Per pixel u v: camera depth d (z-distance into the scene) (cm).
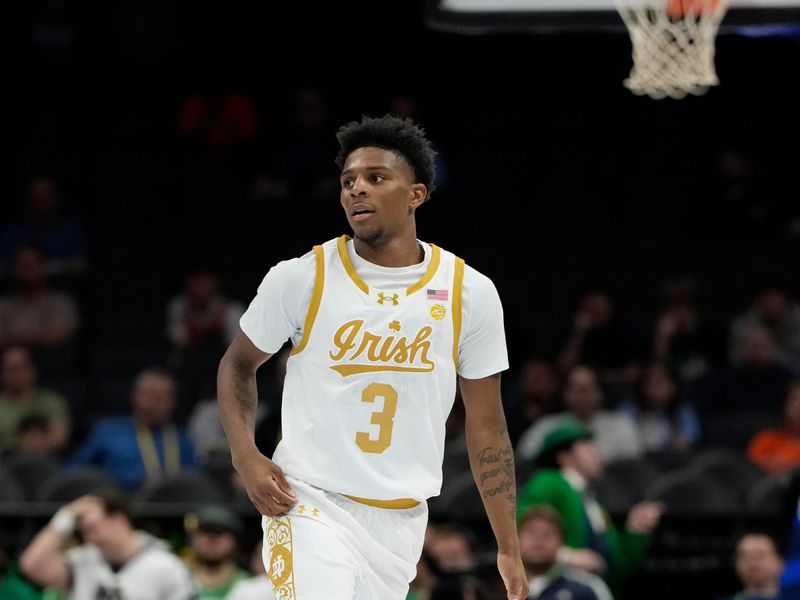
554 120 2920
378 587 789
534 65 2984
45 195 2642
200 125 2881
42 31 3039
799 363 2309
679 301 2350
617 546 1662
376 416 787
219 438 2111
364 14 3075
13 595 1584
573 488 1603
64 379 2383
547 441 1656
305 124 2833
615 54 2955
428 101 2984
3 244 2612
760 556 1554
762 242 2639
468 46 3016
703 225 2670
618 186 2820
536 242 2681
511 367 2181
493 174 2831
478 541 1666
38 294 2445
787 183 2788
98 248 2727
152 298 2630
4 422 2120
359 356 789
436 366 796
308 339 794
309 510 779
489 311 812
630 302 2595
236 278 2644
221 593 1535
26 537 1719
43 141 2919
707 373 2244
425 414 795
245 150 2861
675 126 2880
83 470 1781
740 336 2341
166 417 2019
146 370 2417
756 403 2198
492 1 1330
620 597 1702
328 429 786
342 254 804
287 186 2789
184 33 3097
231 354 807
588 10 1306
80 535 1631
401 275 802
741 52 2883
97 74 3036
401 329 791
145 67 3047
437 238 2736
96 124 2966
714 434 2161
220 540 1533
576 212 2791
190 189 2816
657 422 2105
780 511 1672
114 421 2052
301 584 756
